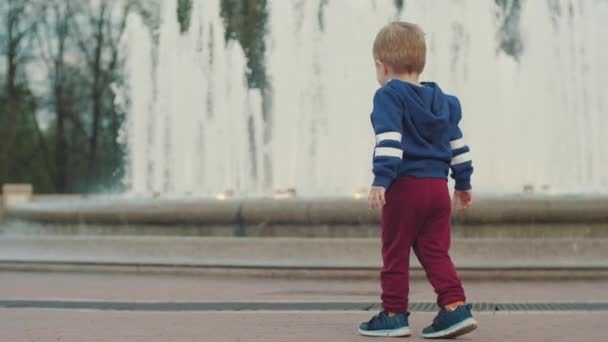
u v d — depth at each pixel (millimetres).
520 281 9961
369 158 19953
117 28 48375
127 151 39375
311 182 20359
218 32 25625
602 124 22062
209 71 25422
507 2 37188
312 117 21250
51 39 48344
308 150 20953
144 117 25469
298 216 11242
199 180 24828
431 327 4867
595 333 5305
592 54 23203
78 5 48500
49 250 11461
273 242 10547
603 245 10195
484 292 8734
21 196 28562
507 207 10930
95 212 12570
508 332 5332
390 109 4617
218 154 25000
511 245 10195
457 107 4918
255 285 9383
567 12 23359
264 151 26062
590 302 7598
